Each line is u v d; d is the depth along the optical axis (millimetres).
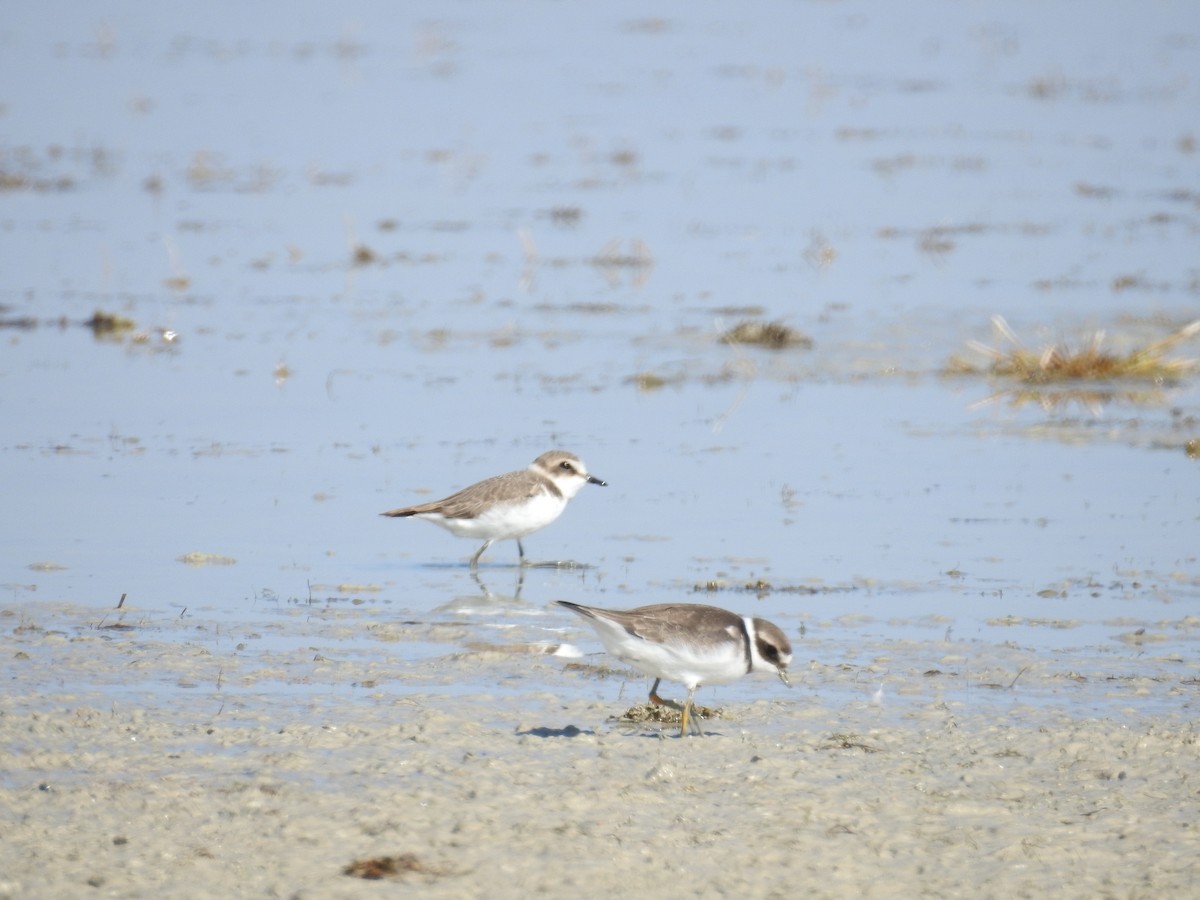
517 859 8336
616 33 73062
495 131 49719
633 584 14727
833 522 16953
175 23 72688
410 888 7988
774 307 28844
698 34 72938
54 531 16000
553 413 21797
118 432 20219
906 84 59594
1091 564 15398
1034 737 10453
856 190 40875
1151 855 8609
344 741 10156
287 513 16969
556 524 16969
